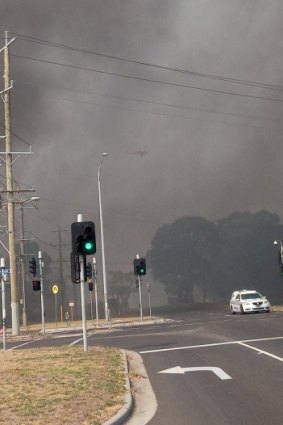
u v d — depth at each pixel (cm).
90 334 3147
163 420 912
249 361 1537
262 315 3919
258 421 867
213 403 1018
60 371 1410
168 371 1444
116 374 1350
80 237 1819
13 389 1159
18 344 2748
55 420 877
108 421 871
